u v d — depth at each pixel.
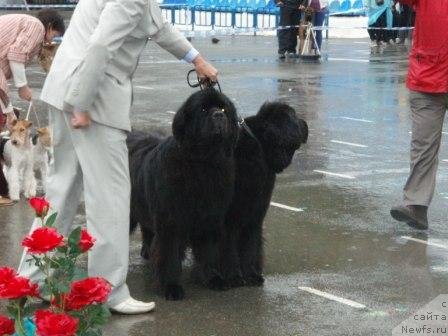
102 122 5.58
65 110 5.60
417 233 7.93
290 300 6.18
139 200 6.30
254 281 6.50
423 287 6.50
